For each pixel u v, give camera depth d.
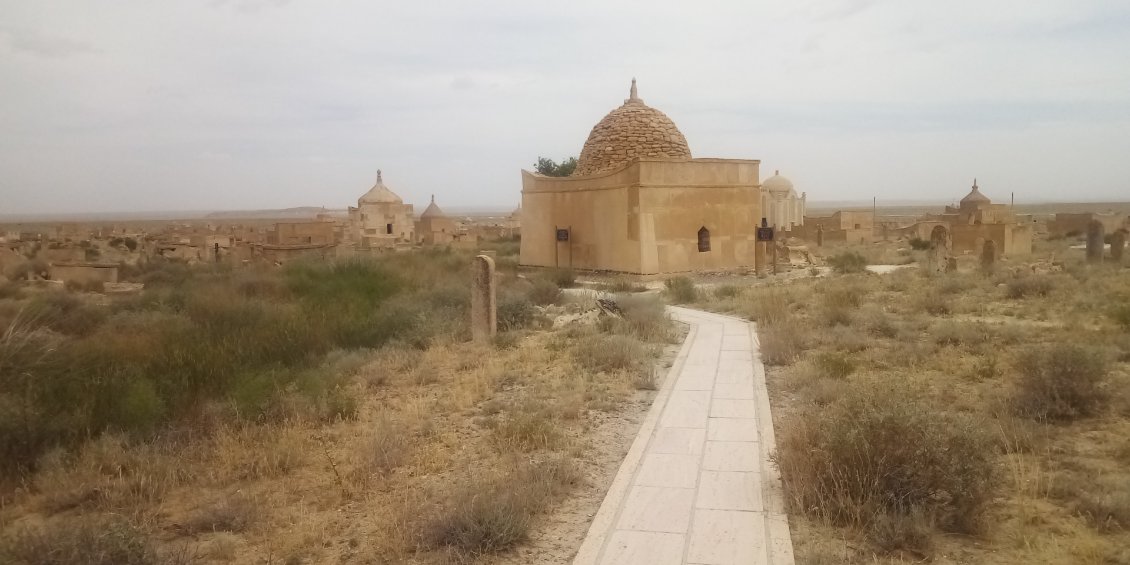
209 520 5.83
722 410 8.48
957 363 10.26
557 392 9.63
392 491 6.44
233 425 8.41
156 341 11.66
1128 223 49.78
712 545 4.98
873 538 4.97
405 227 59.47
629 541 5.08
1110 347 10.59
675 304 19.38
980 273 22.27
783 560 4.73
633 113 28.44
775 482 6.15
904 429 5.54
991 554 4.81
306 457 7.49
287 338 12.84
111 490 6.56
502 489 5.98
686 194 25.14
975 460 5.40
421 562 5.02
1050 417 7.73
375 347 13.58
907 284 20.03
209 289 18.59
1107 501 5.29
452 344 13.46
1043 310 14.83
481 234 64.12
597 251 26.67
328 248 33.72
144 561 4.86
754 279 24.44
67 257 33.50
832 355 10.71
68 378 9.01
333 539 5.52
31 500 6.49
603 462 6.93
